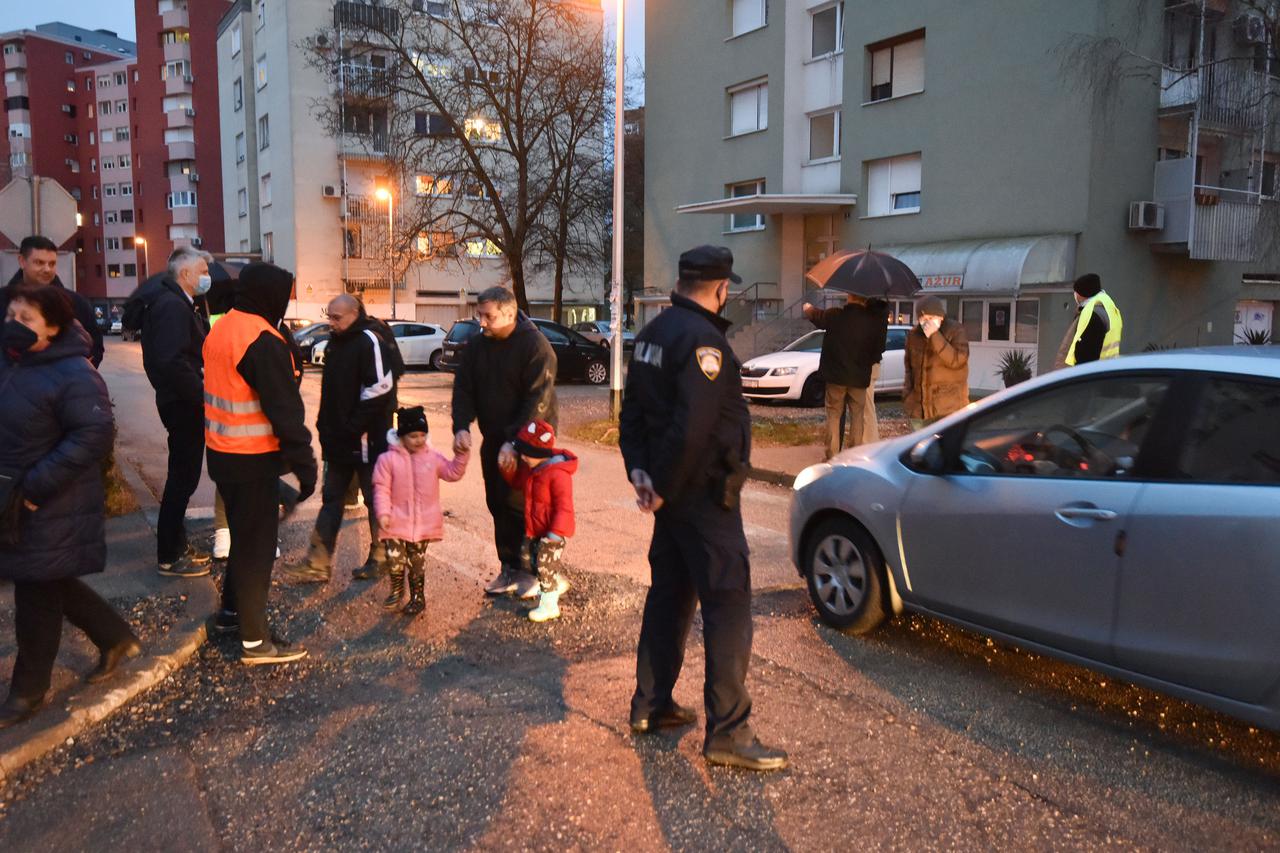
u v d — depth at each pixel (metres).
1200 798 3.44
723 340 3.39
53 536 3.61
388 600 5.41
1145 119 20.58
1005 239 21.16
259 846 3.05
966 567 4.48
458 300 45.62
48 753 3.65
